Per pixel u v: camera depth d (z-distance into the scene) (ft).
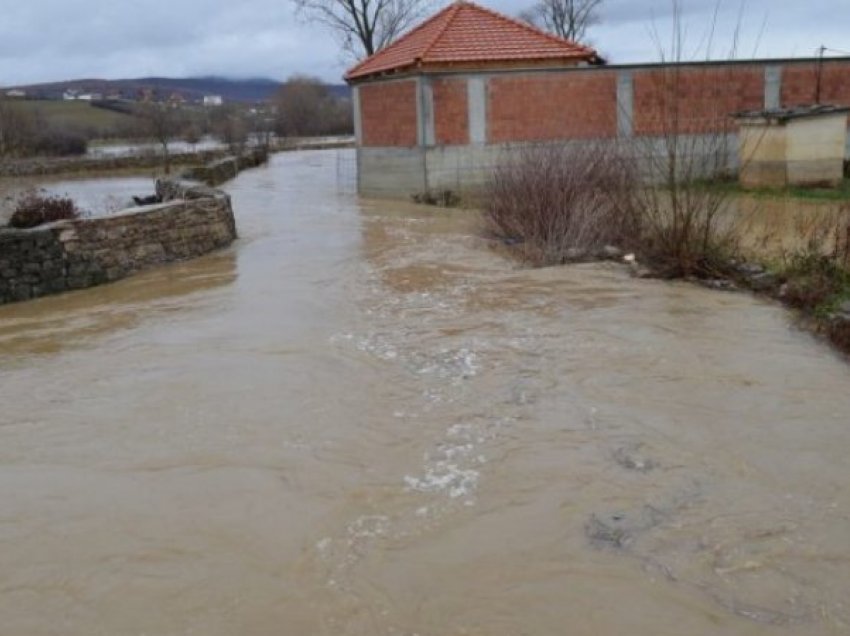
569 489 17.08
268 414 21.84
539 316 30.09
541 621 13.05
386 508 16.69
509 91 69.26
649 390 22.34
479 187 67.36
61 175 141.90
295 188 91.91
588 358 25.05
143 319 33.19
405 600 13.70
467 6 75.25
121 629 13.34
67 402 23.75
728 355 25.04
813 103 73.20
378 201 73.10
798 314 29.12
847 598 13.28
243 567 14.89
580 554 14.78
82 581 14.71
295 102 249.14
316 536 15.79
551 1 157.58
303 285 37.60
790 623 12.73
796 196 56.44
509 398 22.08
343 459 18.95
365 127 76.79
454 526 15.88
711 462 18.07
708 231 35.22
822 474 17.40
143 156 150.92
